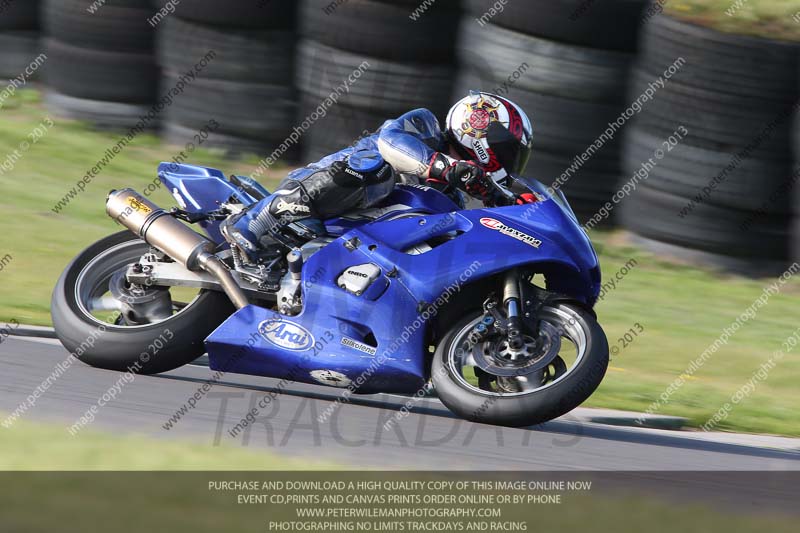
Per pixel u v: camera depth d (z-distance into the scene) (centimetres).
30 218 3306
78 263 1994
